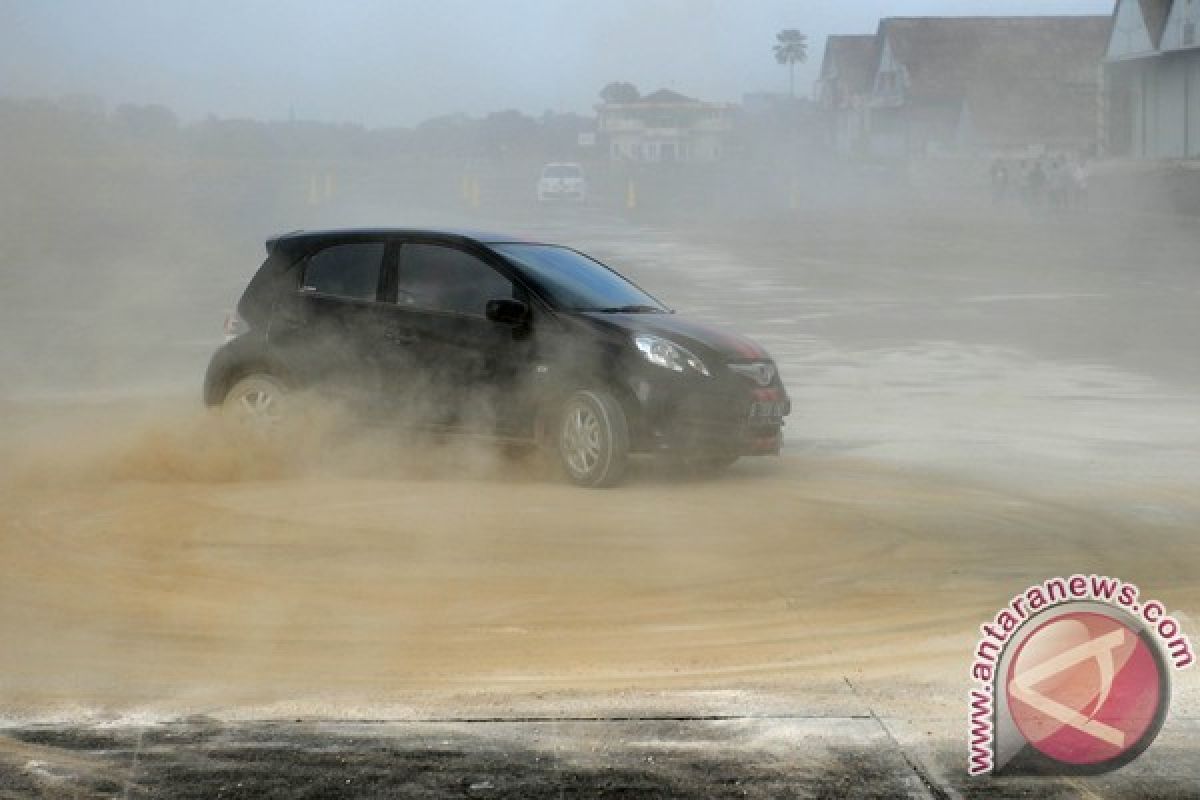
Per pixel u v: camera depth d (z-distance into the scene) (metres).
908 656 12.02
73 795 9.16
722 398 18.59
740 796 9.23
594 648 12.17
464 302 19.48
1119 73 119.31
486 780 9.45
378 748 9.98
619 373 18.31
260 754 9.86
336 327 19.95
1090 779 9.55
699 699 11.00
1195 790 9.40
